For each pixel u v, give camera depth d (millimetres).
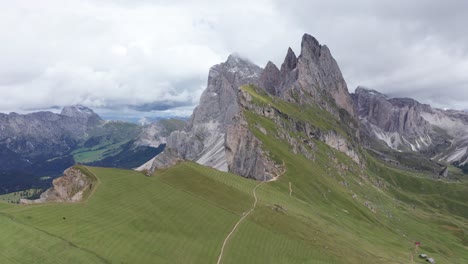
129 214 109500
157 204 124188
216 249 105625
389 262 142250
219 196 154000
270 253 114938
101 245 85938
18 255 71312
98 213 104188
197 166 188875
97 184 125938
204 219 125312
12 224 82812
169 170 168875
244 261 103750
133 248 89938
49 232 84312
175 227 111875
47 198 133375
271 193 197250
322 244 136375
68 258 75938
